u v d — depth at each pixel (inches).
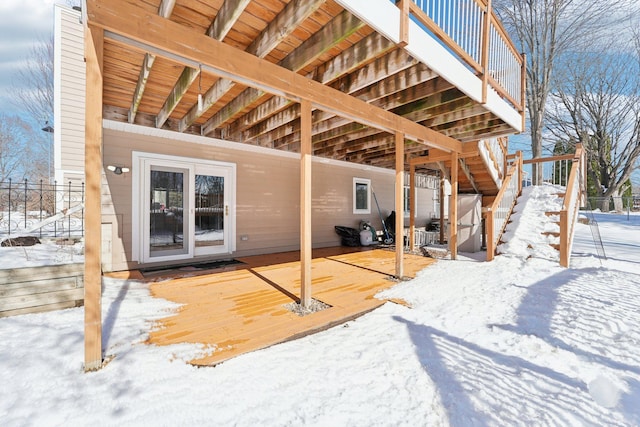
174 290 146.8
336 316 112.9
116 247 183.0
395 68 114.6
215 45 92.3
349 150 270.2
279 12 93.0
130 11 76.9
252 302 129.3
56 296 115.0
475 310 120.7
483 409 64.4
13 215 269.6
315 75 128.3
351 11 82.7
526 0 502.6
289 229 271.0
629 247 267.6
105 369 75.5
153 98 157.1
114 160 180.9
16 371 73.4
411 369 79.5
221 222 228.5
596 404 65.3
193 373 75.4
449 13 123.8
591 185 724.0
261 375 75.9
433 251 268.7
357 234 311.1
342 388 71.5
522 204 249.1
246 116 183.8
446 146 209.5
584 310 116.0
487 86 146.9
